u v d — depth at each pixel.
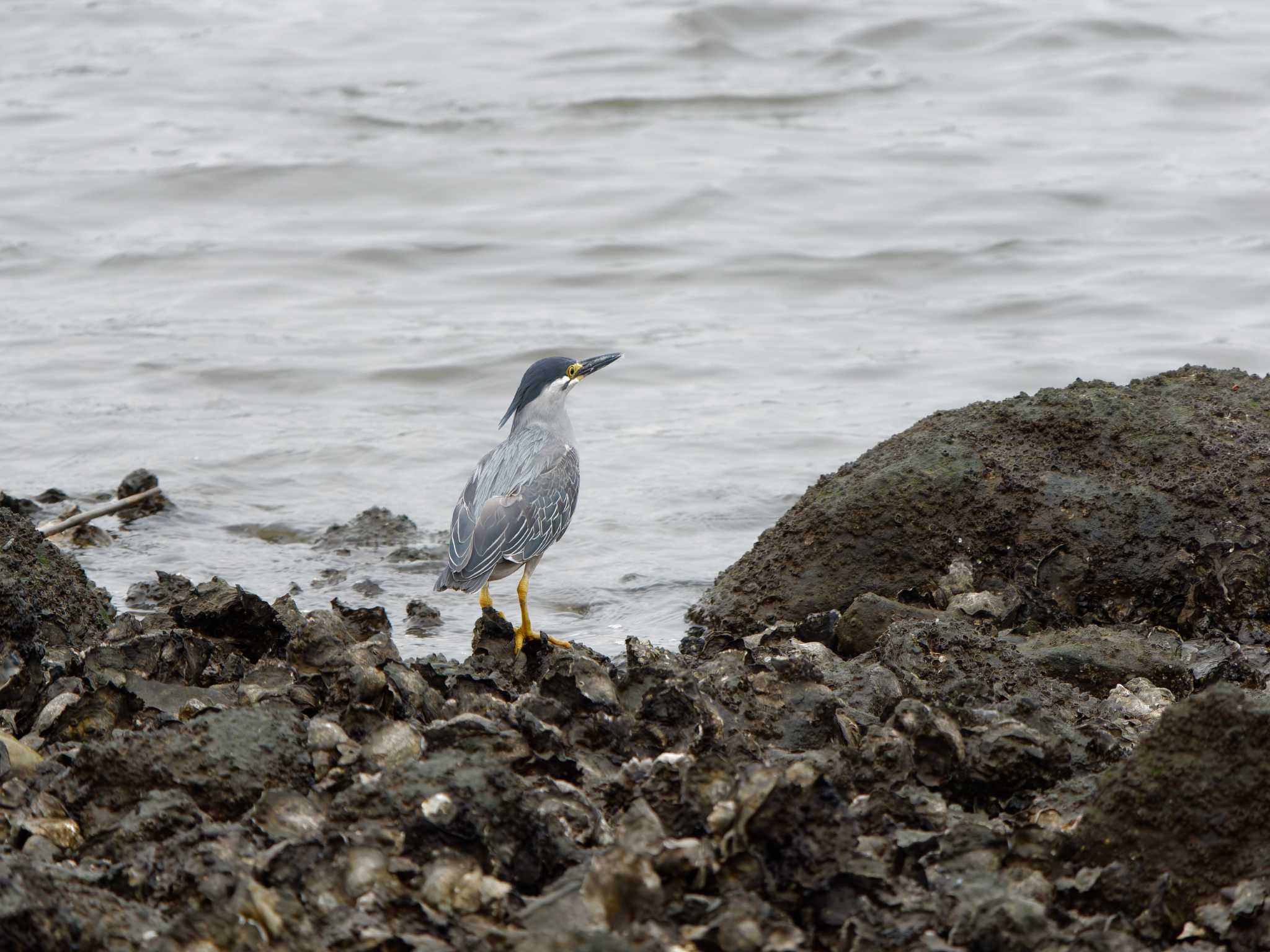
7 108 38.41
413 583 14.87
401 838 6.98
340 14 46.56
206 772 7.59
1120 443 12.81
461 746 8.19
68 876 6.57
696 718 8.80
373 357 23.28
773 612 12.84
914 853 7.22
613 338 24.27
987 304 25.30
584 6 46.31
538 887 6.93
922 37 41.19
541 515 12.19
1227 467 12.48
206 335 24.42
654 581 14.88
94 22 46.38
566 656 9.64
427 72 40.72
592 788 8.11
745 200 30.81
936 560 12.55
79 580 12.40
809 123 35.97
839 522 12.85
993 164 32.47
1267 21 41.47
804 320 25.11
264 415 20.95
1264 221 28.83
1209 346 22.77
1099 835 7.20
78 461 18.94
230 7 47.91
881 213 29.95
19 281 27.22
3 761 7.92
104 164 33.72
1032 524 12.46
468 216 30.66
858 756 8.34
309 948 6.30
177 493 17.73
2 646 10.27
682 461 18.89
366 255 28.19
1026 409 13.22
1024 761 8.23
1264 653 11.16
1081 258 27.39
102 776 7.55
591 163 33.34
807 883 6.86
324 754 8.12
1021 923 6.50
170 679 9.70
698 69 40.03
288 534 16.55
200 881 6.63
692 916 6.55
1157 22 40.12
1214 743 7.11
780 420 20.44
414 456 19.25
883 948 6.45
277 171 32.59
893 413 20.64
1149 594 12.10
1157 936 6.72
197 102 38.75
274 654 10.59
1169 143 33.66
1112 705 9.83
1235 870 6.88
